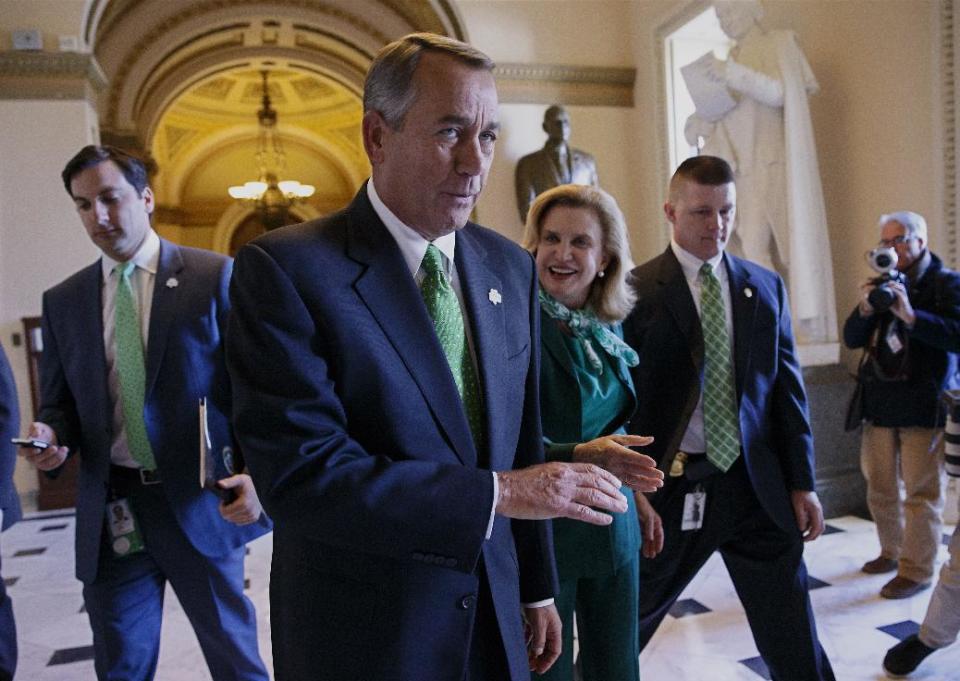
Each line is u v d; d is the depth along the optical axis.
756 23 5.16
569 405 1.75
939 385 3.33
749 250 5.09
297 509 1.03
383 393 1.10
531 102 7.32
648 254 7.47
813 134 5.12
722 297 2.20
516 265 1.41
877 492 3.64
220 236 16.06
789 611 2.10
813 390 4.64
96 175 1.98
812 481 2.14
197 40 9.62
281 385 1.06
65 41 6.11
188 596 2.03
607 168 7.54
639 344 2.20
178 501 1.95
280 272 1.08
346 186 16.31
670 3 6.88
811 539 2.14
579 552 1.73
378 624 1.11
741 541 2.20
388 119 1.11
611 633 1.80
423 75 1.07
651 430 2.18
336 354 1.09
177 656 3.14
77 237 6.15
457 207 1.14
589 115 7.48
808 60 5.46
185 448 1.97
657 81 7.15
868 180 4.98
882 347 3.48
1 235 6.06
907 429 3.42
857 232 5.11
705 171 2.15
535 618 1.38
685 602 3.43
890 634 2.96
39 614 3.71
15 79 6.08
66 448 2.02
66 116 6.16
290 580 1.17
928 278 3.42
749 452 2.09
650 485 1.31
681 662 2.83
